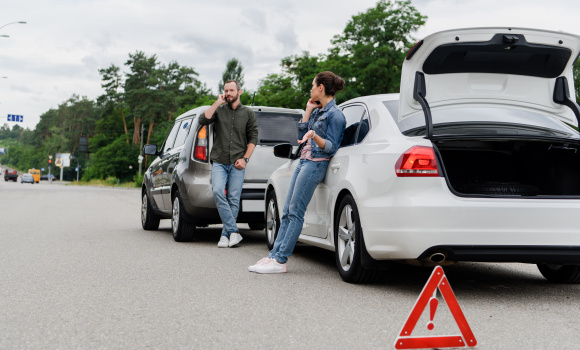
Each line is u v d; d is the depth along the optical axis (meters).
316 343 3.70
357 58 35.72
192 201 8.62
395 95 6.00
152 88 88.94
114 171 97.81
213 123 8.66
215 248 8.43
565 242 4.85
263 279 5.98
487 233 4.78
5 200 24.23
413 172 4.88
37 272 6.23
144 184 11.24
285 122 9.15
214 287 5.53
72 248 8.23
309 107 6.40
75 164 142.62
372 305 4.81
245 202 8.72
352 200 5.54
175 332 3.94
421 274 6.41
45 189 49.31
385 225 4.98
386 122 5.51
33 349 3.53
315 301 4.95
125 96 88.25
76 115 140.38
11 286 5.48
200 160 8.63
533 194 5.64
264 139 8.94
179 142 9.60
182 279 5.92
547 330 4.09
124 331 3.96
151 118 88.31
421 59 5.24
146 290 5.36
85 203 22.72
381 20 35.88
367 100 6.05
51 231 10.61
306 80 37.12
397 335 3.88
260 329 4.04
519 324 4.25
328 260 7.47
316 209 6.54
